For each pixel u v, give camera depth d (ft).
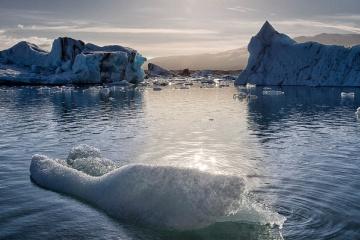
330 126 53.52
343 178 27.25
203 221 18.95
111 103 91.20
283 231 18.31
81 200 22.99
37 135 46.09
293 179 27.17
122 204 20.89
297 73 182.50
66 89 144.46
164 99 103.35
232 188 19.30
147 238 18.11
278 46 190.80
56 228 19.15
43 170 27.25
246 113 70.18
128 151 37.22
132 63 203.21
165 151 37.32
